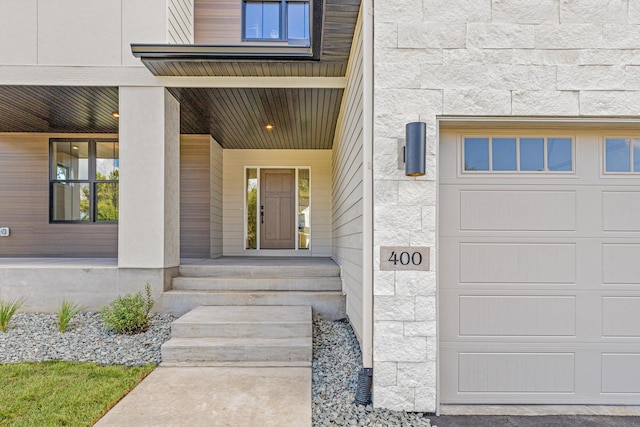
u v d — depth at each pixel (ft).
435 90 8.78
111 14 14.98
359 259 11.29
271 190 26.66
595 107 8.75
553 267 9.18
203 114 18.40
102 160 22.65
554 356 9.12
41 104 17.16
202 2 21.12
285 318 12.51
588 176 9.23
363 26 9.18
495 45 8.80
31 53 14.82
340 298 14.99
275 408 8.39
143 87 14.97
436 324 8.72
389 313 8.70
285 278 16.39
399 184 8.75
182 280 15.81
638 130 9.23
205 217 22.80
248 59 13.50
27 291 15.24
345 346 12.30
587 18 8.82
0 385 9.36
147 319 13.64
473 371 9.12
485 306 9.17
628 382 9.09
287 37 21.88
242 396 8.95
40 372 10.18
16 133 22.27
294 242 26.58
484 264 9.18
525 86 8.80
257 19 21.84
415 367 8.68
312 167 26.55
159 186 15.05
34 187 22.30
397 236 8.74
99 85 14.92
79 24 14.92
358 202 11.32
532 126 9.07
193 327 11.86
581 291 9.16
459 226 9.18
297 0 21.99
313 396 9.16
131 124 14.96
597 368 9.11
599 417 8.55
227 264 18.37
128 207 14.99
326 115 18.65
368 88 8.98
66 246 22.27
